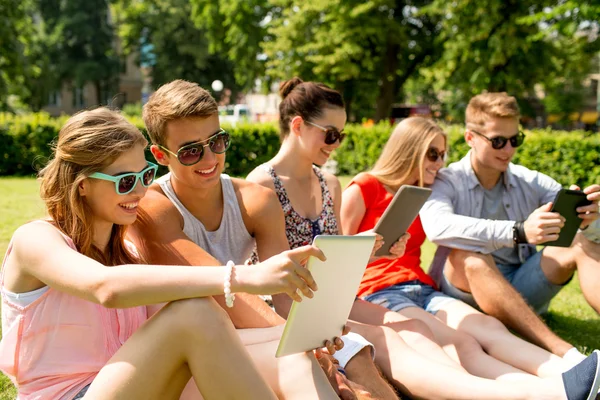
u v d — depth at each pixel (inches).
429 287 139.3
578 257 130.7
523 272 143.6
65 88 2022.6
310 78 999.0
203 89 100.1
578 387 88.1
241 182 111.1
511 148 140.0
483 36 758.5
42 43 1680.6
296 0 925.2
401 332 111.3
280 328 91.6
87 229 81.0
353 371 93.9
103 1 1784.0
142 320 88.7
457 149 467.2
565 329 153.6
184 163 97.3
